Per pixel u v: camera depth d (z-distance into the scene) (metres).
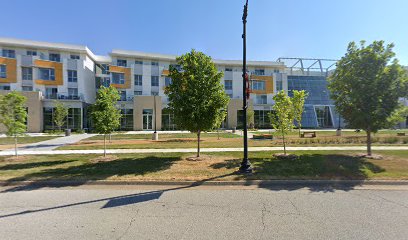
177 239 3.50
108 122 10.37
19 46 36.50
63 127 33.22
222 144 16.02
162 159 10.21
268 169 8.10
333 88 10.68
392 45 9.34
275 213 4.50
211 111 9.73
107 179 6.95
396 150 12.20
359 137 19.98
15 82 34.06
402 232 3.68
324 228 3.83
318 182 6.79
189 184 6.72
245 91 8.14
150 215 4.45
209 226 3.94
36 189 6.32
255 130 36.56
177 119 9.89
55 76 35.66
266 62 48.38
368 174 7.32
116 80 39.69
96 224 4.06
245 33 8.23
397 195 5.65
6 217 4.39
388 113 9.42
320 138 19.42
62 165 8.95
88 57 41.38
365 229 3.79
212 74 9.89
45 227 3.95
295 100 11.98
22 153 12.14
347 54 10.22
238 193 5.87
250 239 3.48
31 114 30.91
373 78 9.40
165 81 41.97
